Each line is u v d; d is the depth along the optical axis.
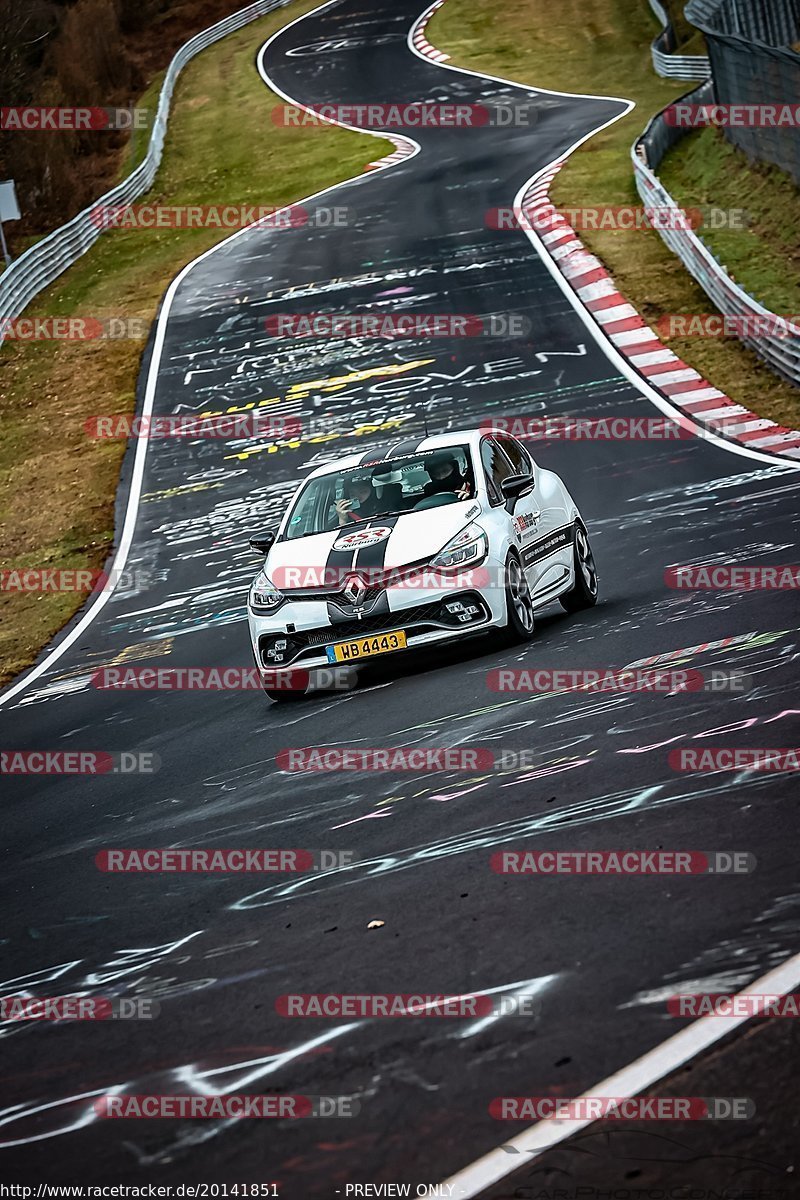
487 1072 9.51
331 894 14.33
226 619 40.94
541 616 31.84
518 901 12.79
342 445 61.81
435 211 101.12
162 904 15.48
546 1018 10.16
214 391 73.62
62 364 83.50
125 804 21.50
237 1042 10.95
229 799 19.94
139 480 62.84
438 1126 8.91
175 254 103.44
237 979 12.42
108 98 152.50
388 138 128.50
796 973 10.12
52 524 58.97
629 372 64.19
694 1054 9.21
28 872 18.47
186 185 123.69
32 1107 10.65
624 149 109.62
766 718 17.56
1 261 106.69
